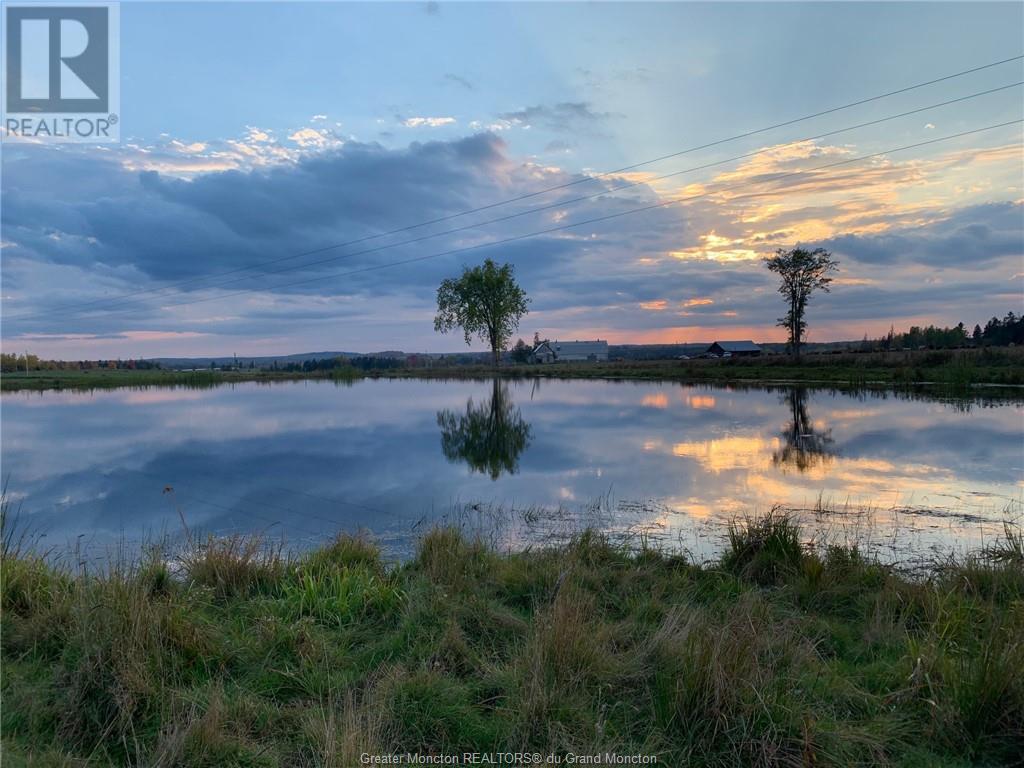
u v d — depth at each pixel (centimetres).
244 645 446
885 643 469
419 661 436
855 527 852
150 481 1268
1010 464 1323
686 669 378
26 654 404
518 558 666
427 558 664
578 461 1431
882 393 3025
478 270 6762
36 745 320
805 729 334
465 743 353
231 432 2050
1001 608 511
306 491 1157
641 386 3931
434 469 1371
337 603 518
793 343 6088
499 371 6256
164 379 5572
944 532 825
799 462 1372
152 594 513
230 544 650
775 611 526
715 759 335
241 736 340
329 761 310
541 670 392
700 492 1096
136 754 320
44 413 2767
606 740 349
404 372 6750
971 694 358
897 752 344
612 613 546
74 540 836
